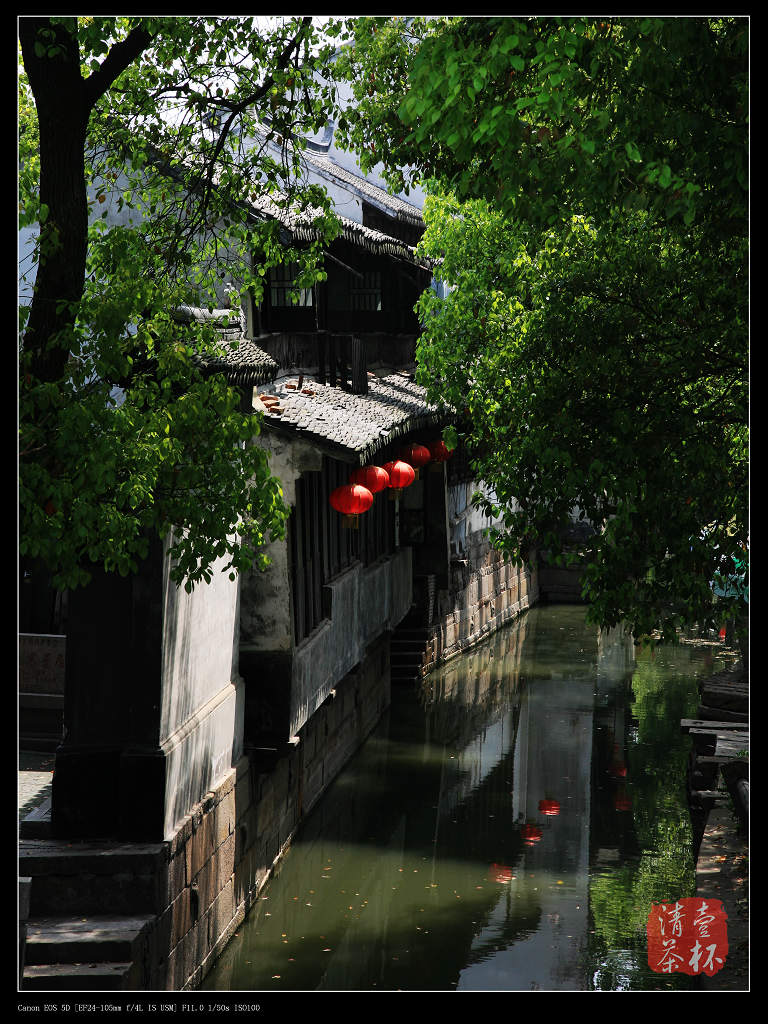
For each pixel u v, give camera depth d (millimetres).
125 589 17562
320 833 28484
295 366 30594
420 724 39719
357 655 32438
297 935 22250
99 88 13977
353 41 20891
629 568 18062
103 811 17547
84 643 17547
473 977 20344
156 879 16766
